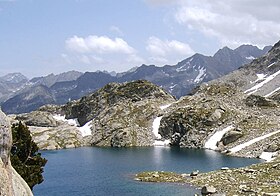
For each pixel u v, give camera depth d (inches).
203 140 7042.3
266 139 5816.9
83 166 4830.2
